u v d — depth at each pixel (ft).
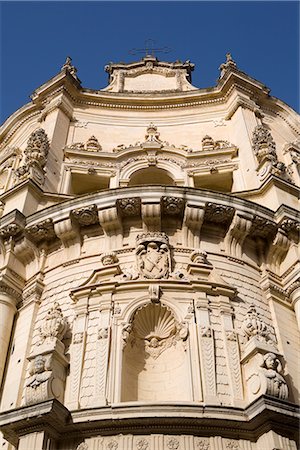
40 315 56.59
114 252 57.88
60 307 55.21
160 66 109.50
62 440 43.78
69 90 88.79
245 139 79.66
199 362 48.16
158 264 55.42
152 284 53.31
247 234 60.59
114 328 50.65
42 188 70.79
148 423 42.86
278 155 85.71
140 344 52.19
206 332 50.19
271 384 45.42
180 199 59.11
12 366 53.88
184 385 48.08
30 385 46.26
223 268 57.72
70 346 50.72
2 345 56.24
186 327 50.44
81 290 54.29
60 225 60.29
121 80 105.09
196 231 59.72
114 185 75.77
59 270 59.31
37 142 75.51
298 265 59.21
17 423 43.45
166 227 60.13
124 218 60.49
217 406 43.52
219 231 60.90
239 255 59.88
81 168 77.51
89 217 60.08
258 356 47.75
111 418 42.83
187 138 85.30
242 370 48.73
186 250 58.08
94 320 52.08
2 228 61.57
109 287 53.36
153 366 51.44
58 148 79.51
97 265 57.62
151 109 89.81
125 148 80.59
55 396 46.24
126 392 48.37
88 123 86.84
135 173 77.51
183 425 43.06
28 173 70.44
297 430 43.50
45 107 88.74
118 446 42.39
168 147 80.38
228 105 89.10
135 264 56.29
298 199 67.41
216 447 42.60
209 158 79.71
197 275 55.62
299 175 81.35
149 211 58.75
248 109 86.48
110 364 48.14
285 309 57.93
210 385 46.85
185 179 76.38
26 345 54.08
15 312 59.52
